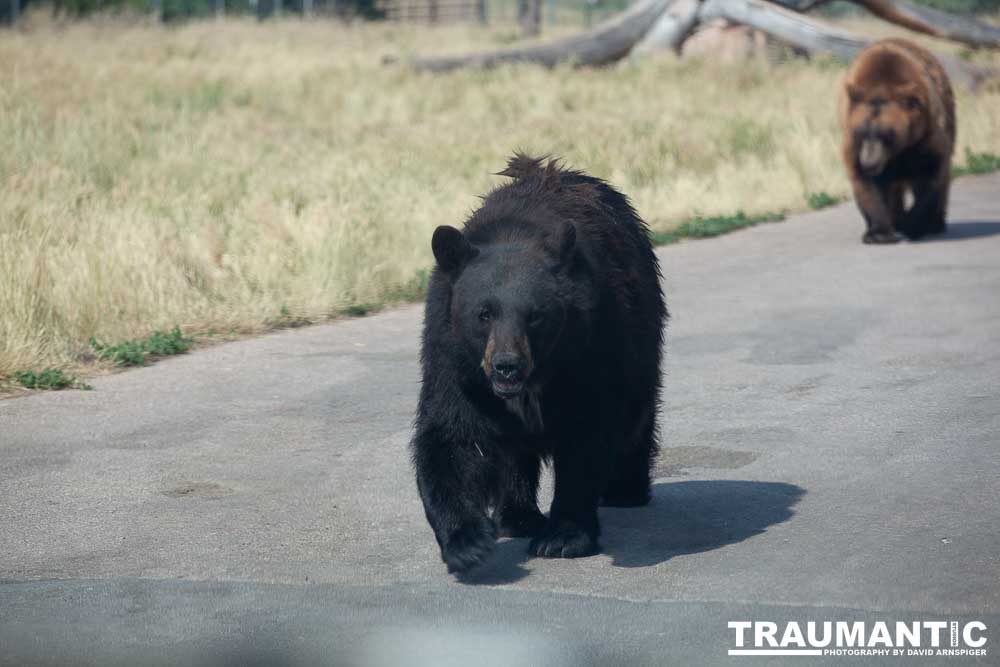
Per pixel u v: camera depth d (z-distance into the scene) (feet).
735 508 29.86
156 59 143.95
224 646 22.50
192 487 32.24
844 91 71.56
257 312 52.75
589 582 25.27
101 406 40.55
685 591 24.58
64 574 26.30
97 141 85.05
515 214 26.96
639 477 30.19
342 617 23.72
